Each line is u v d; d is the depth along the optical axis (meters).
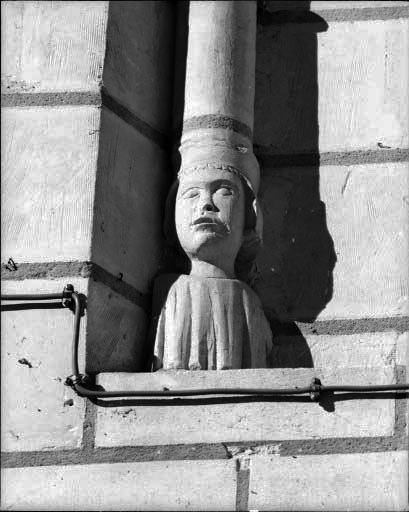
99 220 7.19
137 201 7.38
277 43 7.77
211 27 7.62
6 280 7.08
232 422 6.78
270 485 6.68
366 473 6.68
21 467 6.78
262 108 7.64
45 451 6.79
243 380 6.85
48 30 7.56
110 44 7.53
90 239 7.12
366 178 7.45
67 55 7.50
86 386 6.88
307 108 7.62
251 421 6.77
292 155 7.54
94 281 7.06
